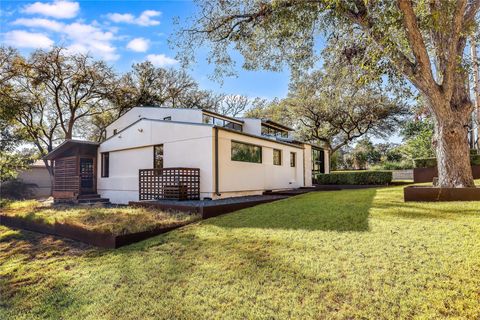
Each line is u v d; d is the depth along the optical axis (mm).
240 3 8852
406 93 9523
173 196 9266
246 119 17328
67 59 18297
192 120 14875
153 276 3836
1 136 18578
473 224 4410
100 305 3305
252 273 3570
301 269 3508
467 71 7602
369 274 3213
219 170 9805
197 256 4320
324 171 21547
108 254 4891
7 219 8523
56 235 6668
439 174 7352
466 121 7266
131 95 22438
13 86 17516
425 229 4387
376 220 5141
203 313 2928
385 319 2533
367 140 30078
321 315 2688
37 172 23172
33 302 3588
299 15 8461
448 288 2812
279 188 13836
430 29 7141
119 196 12352
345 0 7016
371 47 7879
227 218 6527
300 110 25062
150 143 11250
